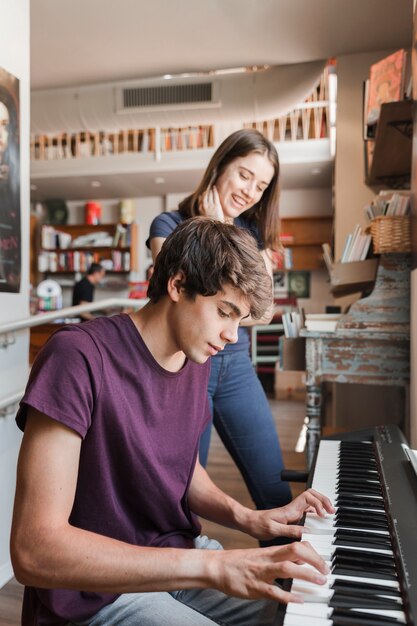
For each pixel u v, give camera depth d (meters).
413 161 1.71
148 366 0.87
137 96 4.48
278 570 0.65
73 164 6.41
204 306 0.81
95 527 0.86
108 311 6.85
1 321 1.97
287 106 4.32
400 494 0.90
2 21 1.97
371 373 2.04
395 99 2.19
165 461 0.92
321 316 2.22
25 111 2.11
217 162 1.69
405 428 3.33
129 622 0.82
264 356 6.35
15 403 2.04
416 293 1.75
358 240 2.33
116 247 7.46
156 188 7.07
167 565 0.68
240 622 0.92
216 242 0.81
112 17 3.34
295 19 3.38
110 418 0.83
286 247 7.11
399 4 3.19
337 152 4.00
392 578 0.67
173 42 3.69
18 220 2.06
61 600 0.81
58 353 0.79
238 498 2.73
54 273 7.83
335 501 0.95
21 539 0.70
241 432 1.76
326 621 0.57
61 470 0.74
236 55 3.91
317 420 2.07
